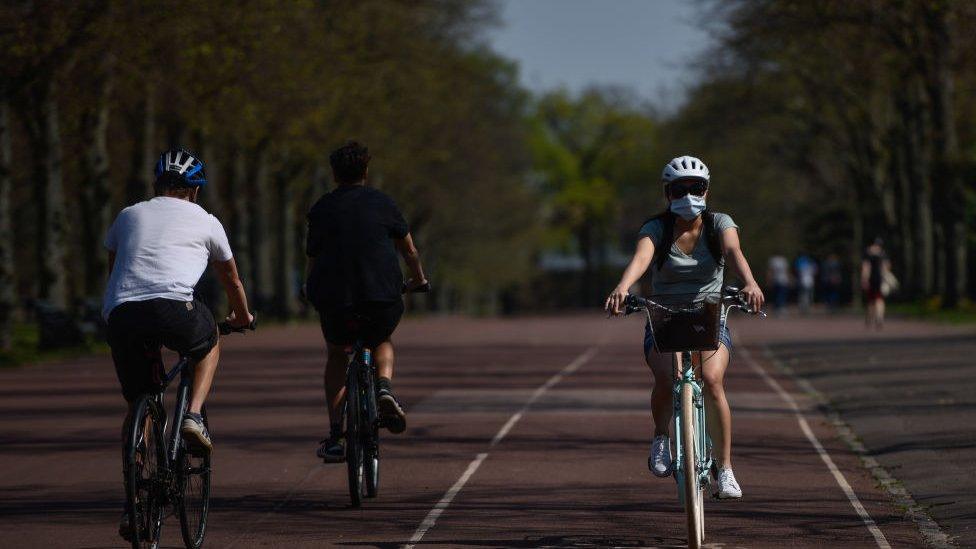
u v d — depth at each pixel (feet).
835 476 99.40
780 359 222.48
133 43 253.44
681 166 74.02
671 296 74.59
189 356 73.26
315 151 396.98
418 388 170.81
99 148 302.25
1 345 248.93
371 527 81.66
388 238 88.58
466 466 105.19
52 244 274.98
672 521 82.69
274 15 284.41
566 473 101.55
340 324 87.45
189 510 73.26
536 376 189.37
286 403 154.61
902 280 508.12
